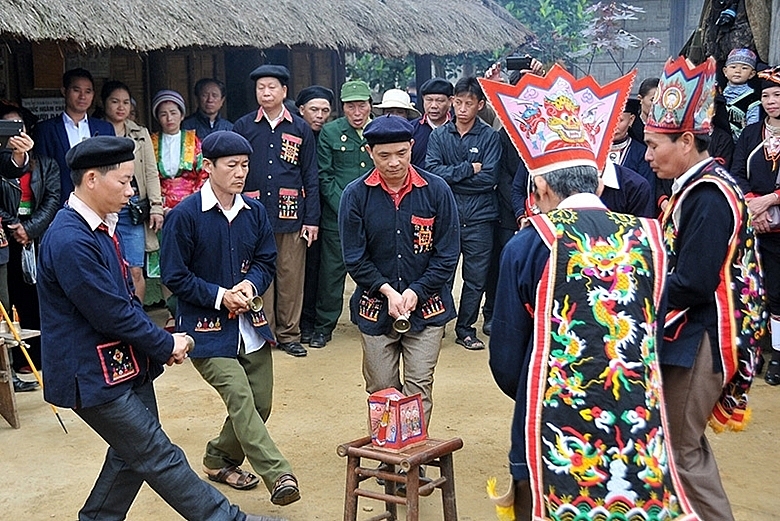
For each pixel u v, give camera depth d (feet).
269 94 22.88
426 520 14.51
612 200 17.43
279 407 19.77
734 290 11.65
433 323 14.69
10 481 16.10
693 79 11.60
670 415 11.98
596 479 9.55
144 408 12.05
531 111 10.34
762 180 21.04
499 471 16.34
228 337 14.30
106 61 27.14
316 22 28.35
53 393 11.73
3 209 20.75
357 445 12.81
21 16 19.61
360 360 23.26
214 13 24.88
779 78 20.44
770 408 19.34
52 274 11.51
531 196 10.95
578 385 9.62
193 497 12.18
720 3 25.62
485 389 20.92
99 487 12.59
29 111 23.16
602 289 9.71
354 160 24.31
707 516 11.84
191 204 14.39
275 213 23.09
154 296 27.22
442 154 23.85
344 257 14.66
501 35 39.34
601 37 46.68
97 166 11.60
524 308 9.97
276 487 13.64
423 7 35.60
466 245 23.93
